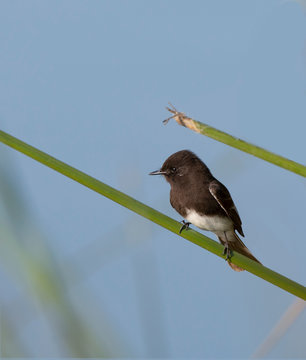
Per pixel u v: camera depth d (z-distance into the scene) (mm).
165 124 6141
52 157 6336
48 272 5902
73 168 6398
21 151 6230
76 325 5832
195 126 5973
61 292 5914
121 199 6613
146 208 6781
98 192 6562
